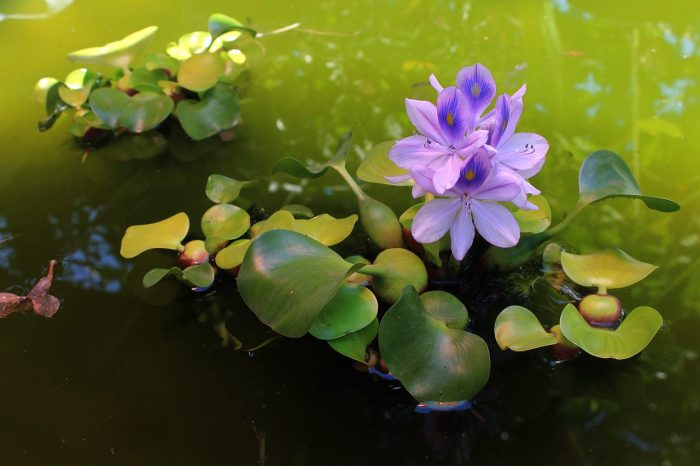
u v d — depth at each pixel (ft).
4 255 2.60
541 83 3.08
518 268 2.48
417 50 3.23
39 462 2.17
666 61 3.15
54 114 3.01
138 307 2.46
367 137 2.90
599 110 2.98
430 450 2.16
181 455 2.17
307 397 2.25
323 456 2.15
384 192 2.73
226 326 2.41
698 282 2.47
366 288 2.27
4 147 2.93
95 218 2.71
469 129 2.15
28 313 2.46
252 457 2.16
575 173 2.78
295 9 3.43
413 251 2.43
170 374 2.32
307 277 2.15
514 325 2.23
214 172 2.83
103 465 2.16
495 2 3.43
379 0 3.46
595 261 2.38
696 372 2.28
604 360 2.30
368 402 2.24
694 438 2.17
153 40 3.31
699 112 2.96
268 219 2.49
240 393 2.27
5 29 3.37
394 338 2.15
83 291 2.50
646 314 2.23
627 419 2.21
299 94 3.08
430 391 2.13
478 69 2.11
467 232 2.17
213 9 3.45
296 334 2.10
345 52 3.23
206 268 2.41
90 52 2.92
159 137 2.97
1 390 2.30
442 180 2.06
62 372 2.33
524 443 2.17
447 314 2.27
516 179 2.08
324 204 2.70
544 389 2.25
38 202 2.76
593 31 3.29
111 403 2.27
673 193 2.71
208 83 2.89
